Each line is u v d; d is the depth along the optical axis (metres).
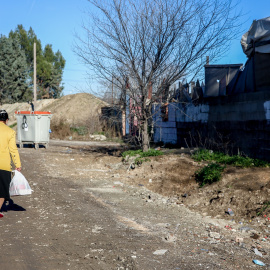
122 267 3.71
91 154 16.02
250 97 9.89
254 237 5.24
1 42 54.75
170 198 8.16
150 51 12.05
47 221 5.60
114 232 5.13
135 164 11.55
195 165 9.90
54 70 62.28
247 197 6.91
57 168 11.97
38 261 3.82
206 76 12.05
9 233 4.85
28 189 5.59
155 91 12.56
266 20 9.33
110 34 11.95
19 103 52.44
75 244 4.47
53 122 34.34
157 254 4.20
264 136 9.25
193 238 5.05
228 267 3.87
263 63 9.31
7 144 5.23
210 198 7.51
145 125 12.82
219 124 11.77
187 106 14.94
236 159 9.45
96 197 7.78
